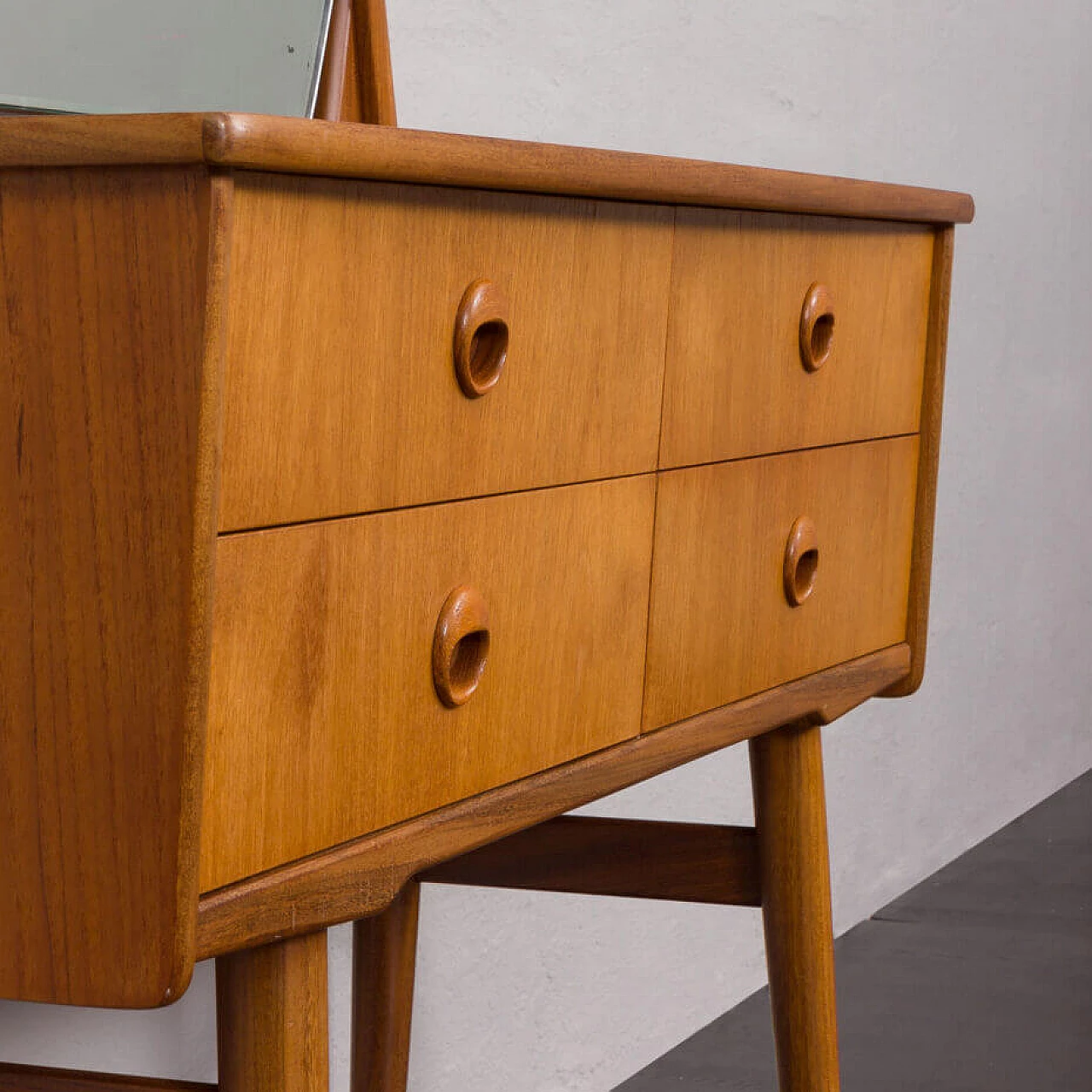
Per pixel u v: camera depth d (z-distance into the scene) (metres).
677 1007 2.07
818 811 1.26
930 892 2.62
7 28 0.99
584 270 0.88
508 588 0.86
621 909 1.95
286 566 0.71
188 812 0.65
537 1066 1.84
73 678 0.67
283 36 1.15
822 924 1.27
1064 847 2.89
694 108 1.94
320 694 0.74
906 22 2.39
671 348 0.97
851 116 2.27
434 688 0.81
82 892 0.67
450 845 0.83
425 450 0.79
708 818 2.07
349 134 0.68
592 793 0.94
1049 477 3.08
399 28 1.52
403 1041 1.35
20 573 0.67
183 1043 1.38
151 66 1.07
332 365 0.72
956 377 2.63
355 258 0.72
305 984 0.77
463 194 0.78
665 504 0.99
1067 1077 1.93
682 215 0.96
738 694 1.08
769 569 1.10
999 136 2.72
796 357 1.10
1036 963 2.31
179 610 0.64
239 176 0.65
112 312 0.64
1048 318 3.00
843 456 1.18
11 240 0.66
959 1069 1.93
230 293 0.65
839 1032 2.03
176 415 0.64
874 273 1.19
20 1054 1.23
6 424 0.67
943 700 2.71
